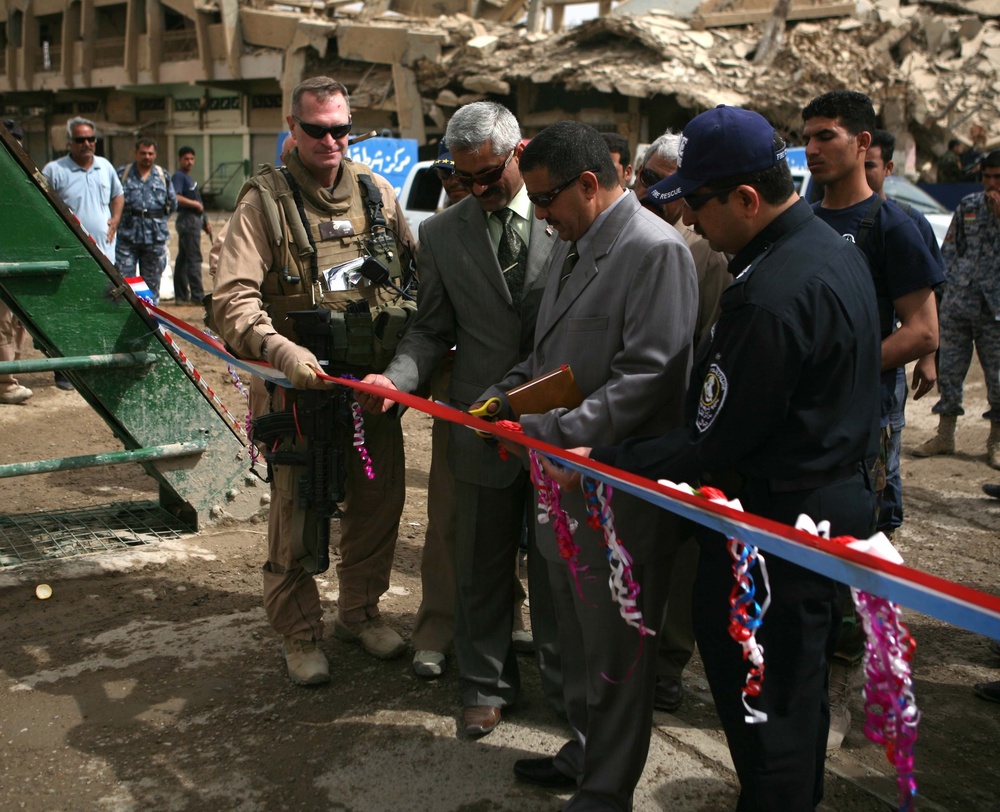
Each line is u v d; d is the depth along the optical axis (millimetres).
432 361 3086
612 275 2379
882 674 1545
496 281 2992
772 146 1933
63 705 3125
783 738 1956
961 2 22844
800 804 1969
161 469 4516
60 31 36656
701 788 2744
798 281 1870
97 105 36969
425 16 28281
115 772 2771
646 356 2299
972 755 2969
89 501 5133
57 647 3516
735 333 1888
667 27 21844
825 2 22578
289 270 3170
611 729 2426
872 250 3150
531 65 21922
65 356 4160
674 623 3117
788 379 1850
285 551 3238
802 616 1934
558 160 2350
